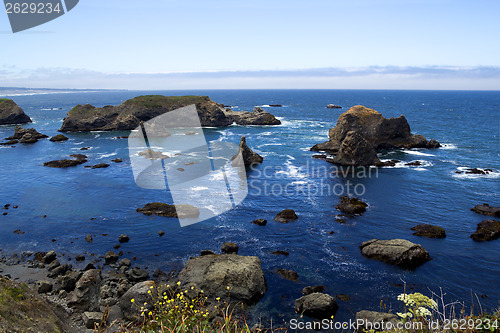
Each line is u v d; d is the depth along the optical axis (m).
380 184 35.19
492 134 70.62
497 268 19.16
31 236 23.11
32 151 53.72
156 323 5.31
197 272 17.11
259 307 15.62
